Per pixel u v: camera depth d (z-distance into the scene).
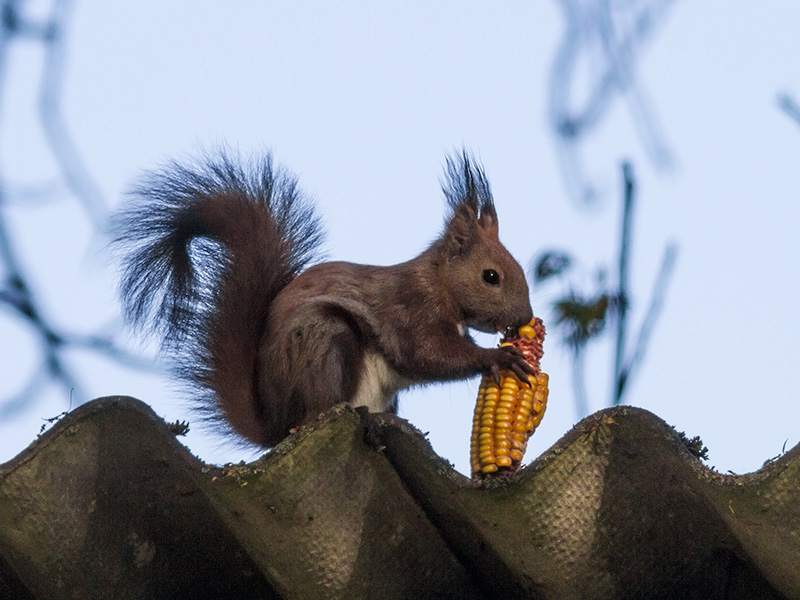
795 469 5.57
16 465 5.64
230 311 5.88
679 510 5.63
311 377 5.88
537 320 5.79
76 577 5.65
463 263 5.96
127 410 5.64
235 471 5.62
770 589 5.64
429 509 5.64
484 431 5.72
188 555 5.66
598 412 5.62
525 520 5.63
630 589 5.64
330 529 5.64
